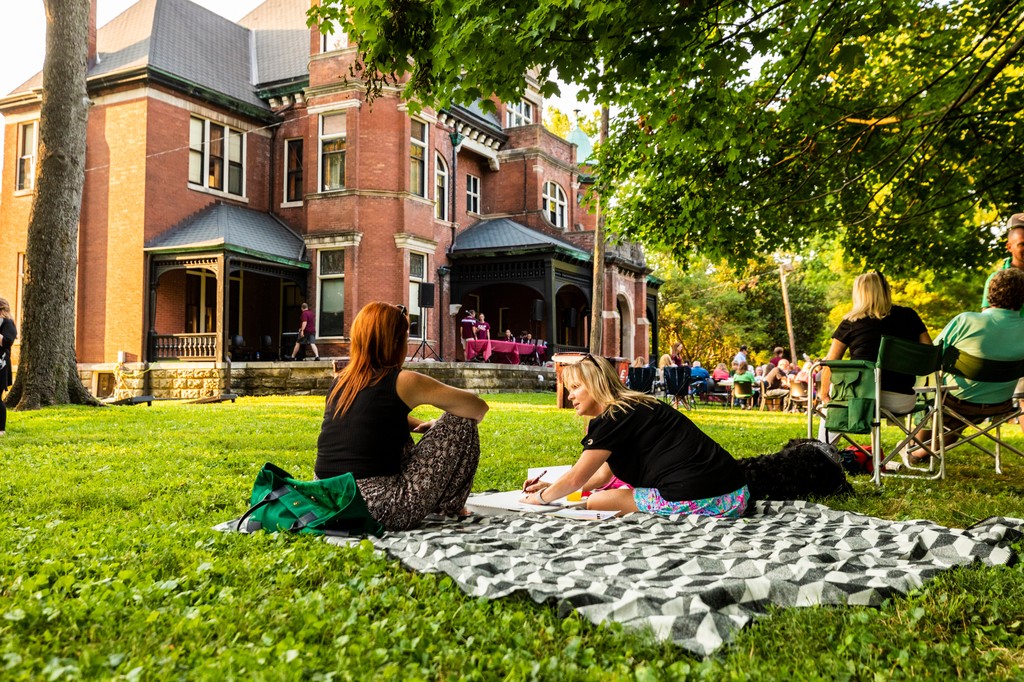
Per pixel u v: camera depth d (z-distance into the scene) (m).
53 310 12.69
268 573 2.90
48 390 12.55
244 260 19.66
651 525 3.74
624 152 10.05
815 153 9.57
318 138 21.92
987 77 7.06
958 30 9.18
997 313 5.48
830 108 9.18
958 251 11.11
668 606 2.43
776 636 2.33
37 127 21.88
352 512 3.45
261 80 23.77
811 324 43.94
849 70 6.36
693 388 22.64
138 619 2.31
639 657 2.19
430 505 3.71
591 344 19.38
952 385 5.78
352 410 3.68
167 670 1.95
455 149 24.83
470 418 3.83
